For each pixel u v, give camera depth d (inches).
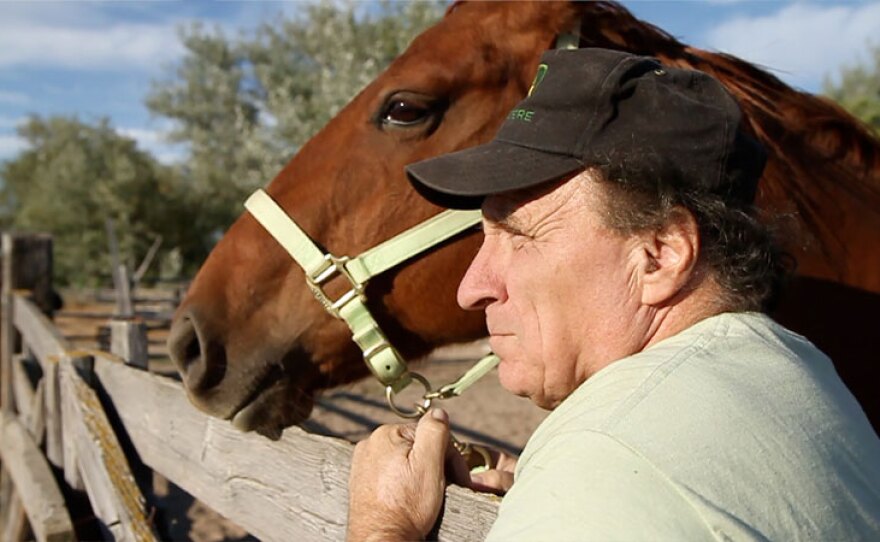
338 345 79.4
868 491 37.6
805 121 87.0
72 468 132.6
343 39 470.9
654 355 38.9
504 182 42.4
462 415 247.3
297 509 69.4
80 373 138.6
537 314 43.4
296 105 495.2
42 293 256.5
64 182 1084.5
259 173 567.2
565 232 42.2
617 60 43.6
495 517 44.2
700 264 41.5
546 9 80.0
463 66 77.6
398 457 48.0
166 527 117.8
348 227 77.6
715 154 41.2
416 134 77.5
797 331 80.7
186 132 1286.9
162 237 1109.1
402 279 77.6
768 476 34.2
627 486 32.8
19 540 165.5
